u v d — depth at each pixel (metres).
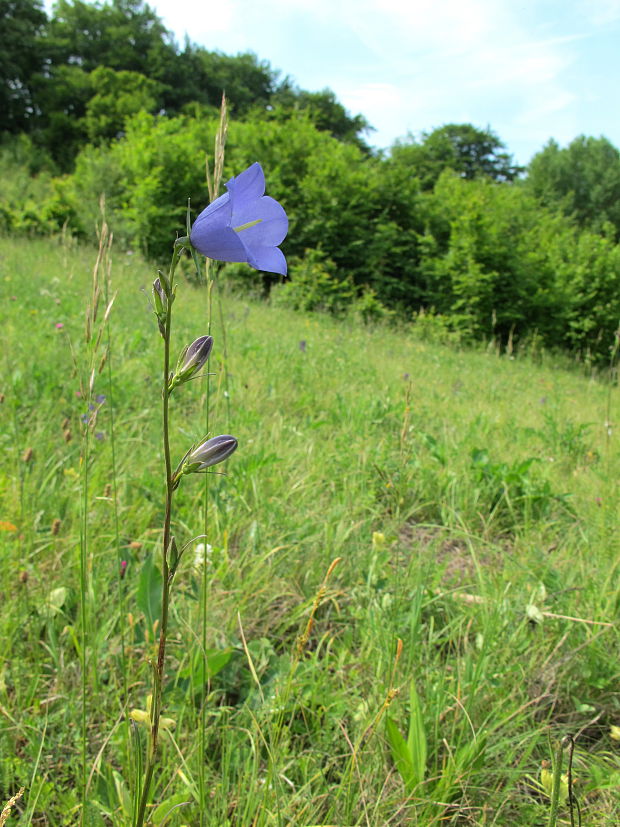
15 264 9.22
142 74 47.34
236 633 2.32
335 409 5.32
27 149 34.81
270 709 1.91
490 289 16.36
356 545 2.99
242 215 1.24
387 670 2.10
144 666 2.08
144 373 5.01
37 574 2.43
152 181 15.73
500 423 5.98
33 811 1.57
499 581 2.80
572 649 2.39
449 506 3.73
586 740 2.18
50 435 3.54
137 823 1.25
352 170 17.55
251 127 17.69
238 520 3.08
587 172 45.50
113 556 2.59
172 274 1.06
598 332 17.97
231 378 5.05
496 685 2.16
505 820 1.78
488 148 55.44
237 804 1.63
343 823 1.62
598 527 3.39
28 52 46.91
